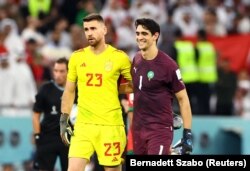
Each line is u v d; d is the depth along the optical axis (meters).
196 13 65.69
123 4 65.06
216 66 57.81
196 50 57.28
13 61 52.00
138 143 30.52
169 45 55.56
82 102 30.84
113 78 30.67
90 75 30.62
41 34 60.38
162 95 30.16
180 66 56.72
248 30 67.81
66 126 31.16
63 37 58.53
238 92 60.12
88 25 30.41
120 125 31.00
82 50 30.91
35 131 37.88
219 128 52.88
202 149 52.34
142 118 30.33
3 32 53.94
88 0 62.78
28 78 52.19
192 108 56.56
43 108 37.69
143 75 30.20
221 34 64.88
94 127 30.64
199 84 56.88
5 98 51.38
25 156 48.38
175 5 65.06
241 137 53.00
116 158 30.94
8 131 48.00
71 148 30.72
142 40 30.02
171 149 30.19
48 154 37.75
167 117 30.27
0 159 47.66
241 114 59.78
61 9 62.94
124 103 35.12
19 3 62.06
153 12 63.12
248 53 62.34
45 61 54.94
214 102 59.06
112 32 56.34
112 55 30.69
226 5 69.25
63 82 37.38
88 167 42.22
